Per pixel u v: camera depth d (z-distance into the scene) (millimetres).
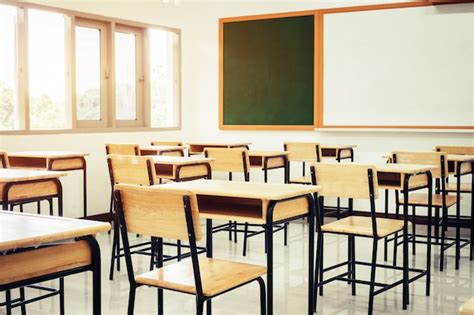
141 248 5238
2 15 5914
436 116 6660
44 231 1804
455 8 6516
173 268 2586
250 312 3486
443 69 6605
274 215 2742
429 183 3887
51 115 6406
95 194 6750
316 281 3539
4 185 3455
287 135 7609
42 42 6270
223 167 5328
